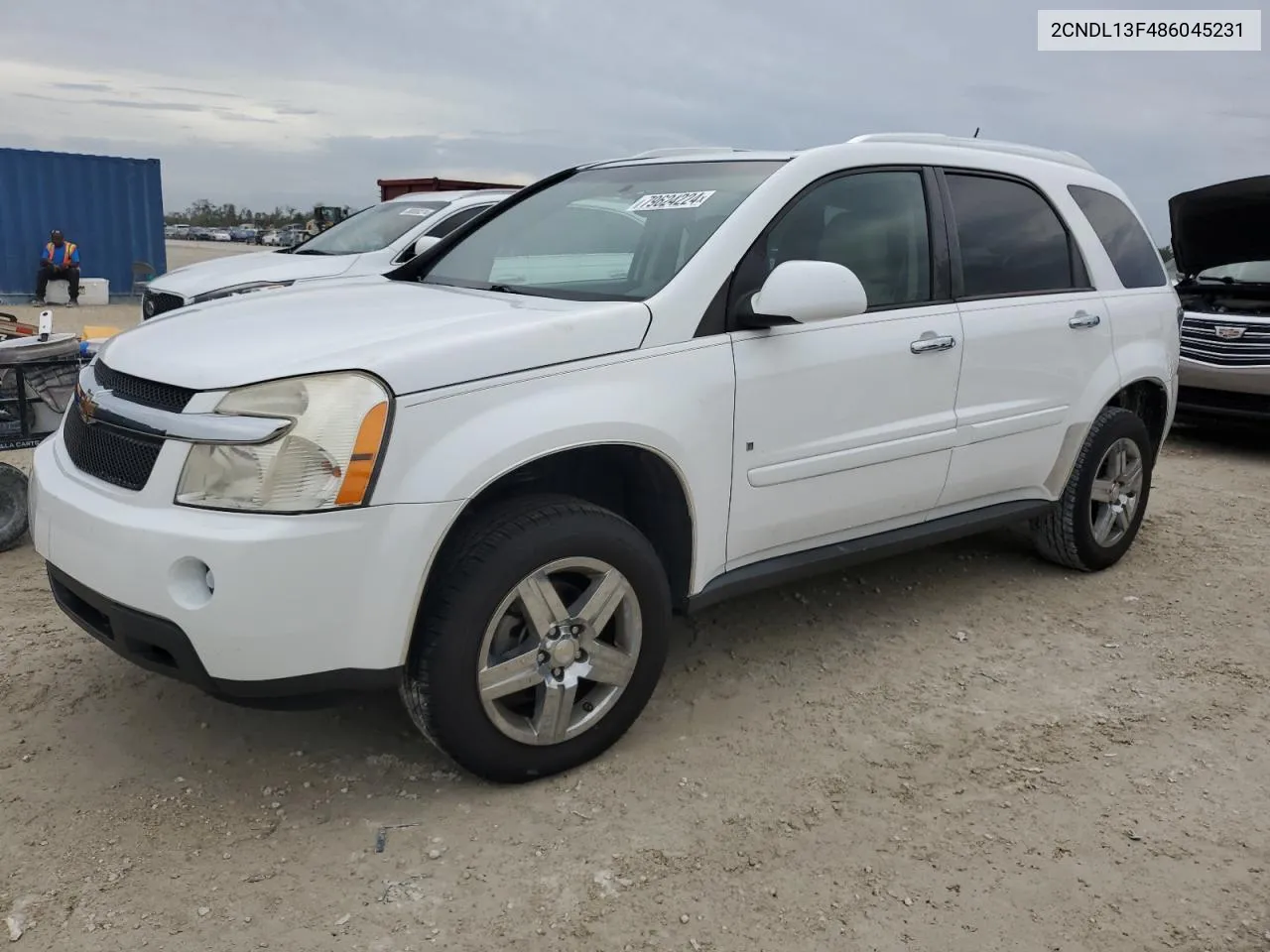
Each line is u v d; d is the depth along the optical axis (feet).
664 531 10.55
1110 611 14.79
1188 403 27.55
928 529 13.16
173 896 8.01
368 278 13.58
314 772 9.87
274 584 8.02
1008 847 9.06
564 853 8.73
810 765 10.28
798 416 11.05
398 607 8.47
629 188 12.76
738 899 8.23
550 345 9.28
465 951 7.57
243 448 8.14
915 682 12.23
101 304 60.70
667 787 9.77
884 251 12.28
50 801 9.19
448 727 8.97
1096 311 14.84
